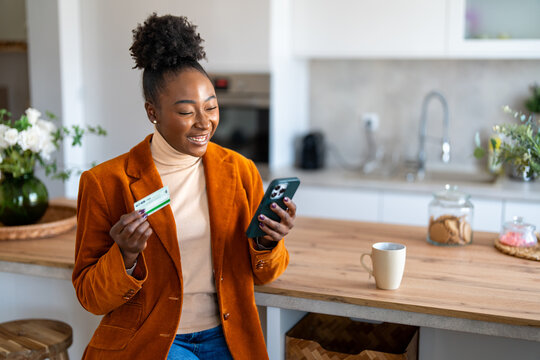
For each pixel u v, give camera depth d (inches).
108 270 54.4
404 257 60.7
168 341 56.7
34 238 82.2
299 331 70.4
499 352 65.7
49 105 143.1
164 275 58.0
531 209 116.2
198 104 55.1
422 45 126.6
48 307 83.6
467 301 57.6
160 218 57.4
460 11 122.3
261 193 65.0
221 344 60.1
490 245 77.0
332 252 74.2
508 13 120.5
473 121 140.9
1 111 85.0
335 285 62.6
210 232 59.8
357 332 73.1
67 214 94.4
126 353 56.9
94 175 57.9
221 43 134.3
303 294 60.9
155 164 60.0
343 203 131.7
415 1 125.5
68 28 141.2
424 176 141.2
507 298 58.4
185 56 55.6
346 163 153.6
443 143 128.2
